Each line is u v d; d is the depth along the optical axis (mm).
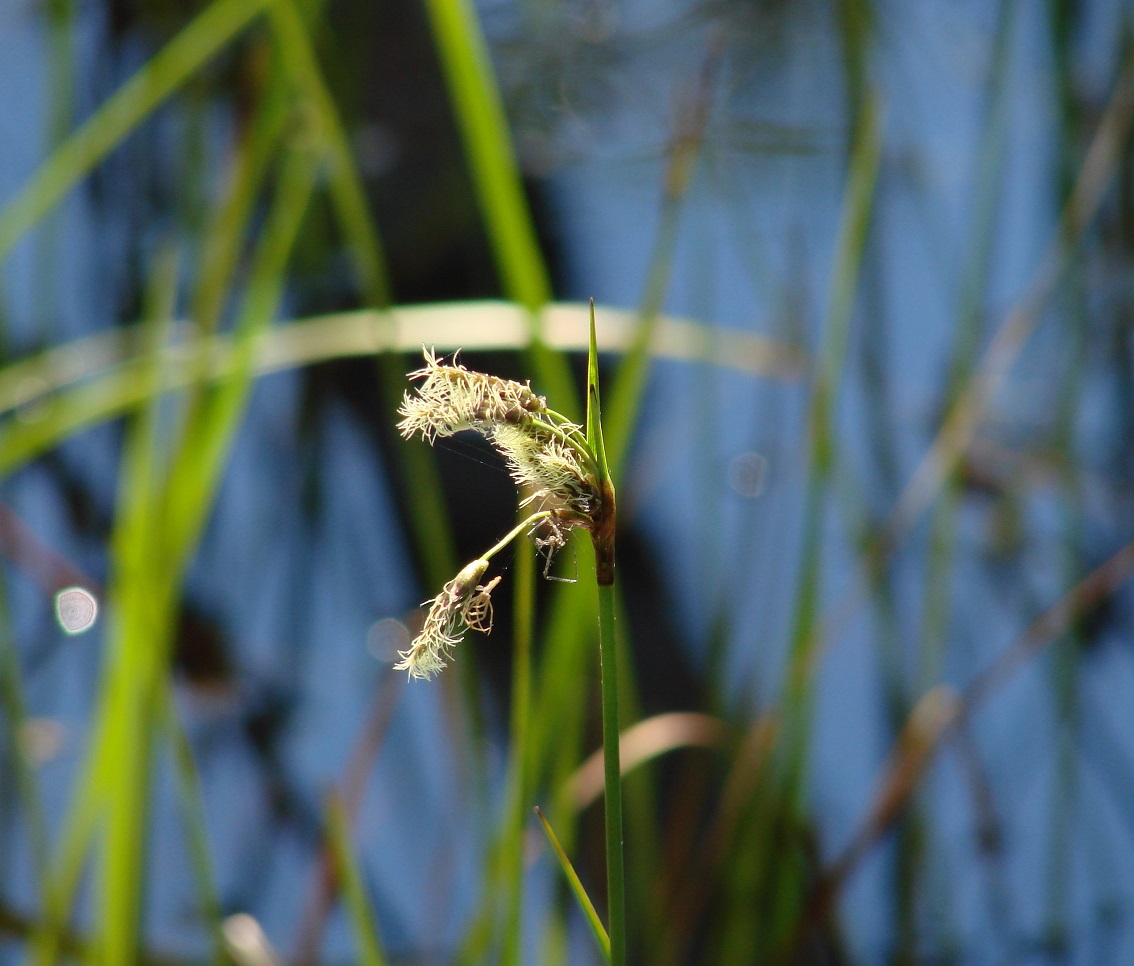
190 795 858
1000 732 1336
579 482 722
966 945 1127
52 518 1600
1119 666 1401
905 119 1597
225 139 1572
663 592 1474
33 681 1347
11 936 984
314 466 1598
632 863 1049
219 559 1523
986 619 1450
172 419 1087
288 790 1295
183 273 1576
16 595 1438
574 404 842
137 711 848
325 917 1065
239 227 954
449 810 1227
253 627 1500
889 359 1570
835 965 1047
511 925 815
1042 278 1130
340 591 1576
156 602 857
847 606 1128
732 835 1005
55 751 1245
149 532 860
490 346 972
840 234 1488
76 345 1394
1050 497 1559
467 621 730
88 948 863
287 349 985
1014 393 1523
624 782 1044
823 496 923
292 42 846
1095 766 1307
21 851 1116
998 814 1247
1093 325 1465
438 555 968
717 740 1036
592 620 848
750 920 982
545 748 839
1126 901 1177
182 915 1148
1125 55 1341
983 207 1099
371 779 1305
